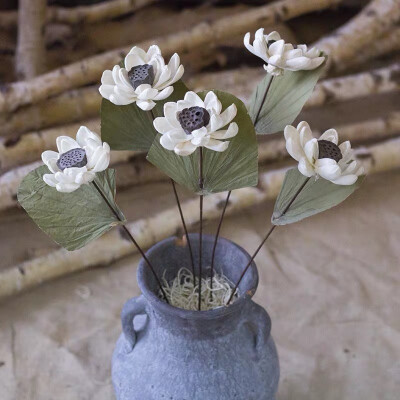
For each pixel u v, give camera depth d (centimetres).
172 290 91
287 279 140
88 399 118
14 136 148
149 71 74
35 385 120
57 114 157
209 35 171
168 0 217
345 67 188
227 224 152
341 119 186
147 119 81
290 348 126
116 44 205
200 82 171
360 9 223
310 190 78
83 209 78
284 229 151
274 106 83
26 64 175
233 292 88
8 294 133
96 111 161
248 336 90
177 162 76
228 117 71
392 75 162
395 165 158
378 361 124
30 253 141
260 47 75
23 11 169
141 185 163
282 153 163
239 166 76
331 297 136
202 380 88
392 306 134
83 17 195
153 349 90
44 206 77
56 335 129
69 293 137
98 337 129
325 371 122
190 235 91
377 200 160
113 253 139
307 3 179
